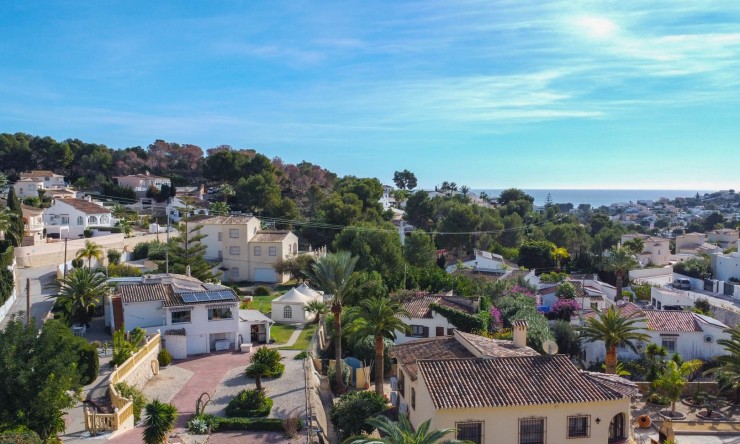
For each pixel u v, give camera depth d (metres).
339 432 33.88
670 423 34.19
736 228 162.38
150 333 47.06
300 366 45.19
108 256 76.19
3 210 72.69
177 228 98.75
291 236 85.88
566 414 26.30
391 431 21.55
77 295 49.72
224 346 49.84
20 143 149.88
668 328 51.94
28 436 22.61
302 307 59.88
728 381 41.50
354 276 43.62
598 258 105.94
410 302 57.06
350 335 50.50
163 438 27.66
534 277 87.62
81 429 29.20
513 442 25.89
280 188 132.50
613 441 27.14
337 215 99.06
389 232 79.88
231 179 145.62
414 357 33.22
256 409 35.44
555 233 133.25
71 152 151.88
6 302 53.06
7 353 25.69
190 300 48.91
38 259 73.56
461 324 52.09
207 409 36.06
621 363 48.47
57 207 94.19
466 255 118.56
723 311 66.94
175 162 167.88
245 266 81.31
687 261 98.00
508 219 133.12
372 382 46.84
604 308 62.06
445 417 25.36
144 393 38.69
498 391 26.45
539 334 50.62
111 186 128.38
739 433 36.69
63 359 27.56
